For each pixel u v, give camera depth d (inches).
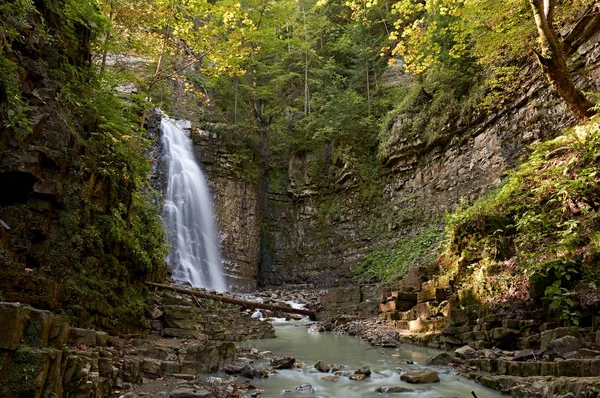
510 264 329.4
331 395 203.0
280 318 621.0
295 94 1127.0
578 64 486.0
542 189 354.3
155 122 881.5
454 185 681.6
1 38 200.7
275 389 213.2
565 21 498.3
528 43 501.7
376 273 737.6
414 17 924.0
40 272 198.7
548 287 265.4
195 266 848.3
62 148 222.8
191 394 178.2
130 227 334.3
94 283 234.4
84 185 244.1
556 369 202.7
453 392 204.5
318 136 954.7
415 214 743.1
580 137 345.1
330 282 840.9
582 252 281.1
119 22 513.0
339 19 1177.4
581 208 308.2
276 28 1085.1
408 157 797.9
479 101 638.5
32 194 204.2
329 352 338.3
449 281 401.7
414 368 268.1
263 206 1011.3
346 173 898.7
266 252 971.9
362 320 519.8
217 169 962.7
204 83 977.5
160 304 367.9
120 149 301.1
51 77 246.4
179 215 854.5
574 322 248.1
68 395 140.3
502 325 290.0
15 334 118.0
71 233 219.9
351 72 1022.4
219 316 416.5
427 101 789.2
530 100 558.6
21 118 197.2
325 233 913.5
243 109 1063.0
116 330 261.3
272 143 1071.0
